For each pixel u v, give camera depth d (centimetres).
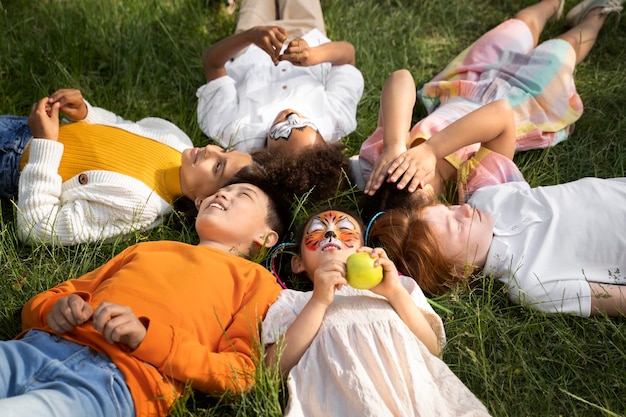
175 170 303
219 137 346
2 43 367
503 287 268
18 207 278
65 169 298
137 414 211
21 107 351
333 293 227
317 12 402
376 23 414
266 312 241
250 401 223
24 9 392
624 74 385
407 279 252
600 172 331
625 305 259
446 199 310
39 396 198
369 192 284
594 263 268
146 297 231
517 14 394
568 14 407
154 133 315
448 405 216
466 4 432
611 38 407
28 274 270
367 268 226
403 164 280
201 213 274
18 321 252
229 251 272
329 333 227
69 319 213
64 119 322
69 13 389
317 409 214
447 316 264
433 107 365
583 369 247
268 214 281
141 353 211
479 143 319
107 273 249
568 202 278
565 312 259
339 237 257
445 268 269
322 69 378
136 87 364
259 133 344
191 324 229
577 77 387
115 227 285
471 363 246
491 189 292
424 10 427
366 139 354
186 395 218
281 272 286
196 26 399
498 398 233
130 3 398
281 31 329
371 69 388
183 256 251
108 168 295
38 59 364
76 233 279
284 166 304
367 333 226
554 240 270
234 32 404
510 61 364
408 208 277
